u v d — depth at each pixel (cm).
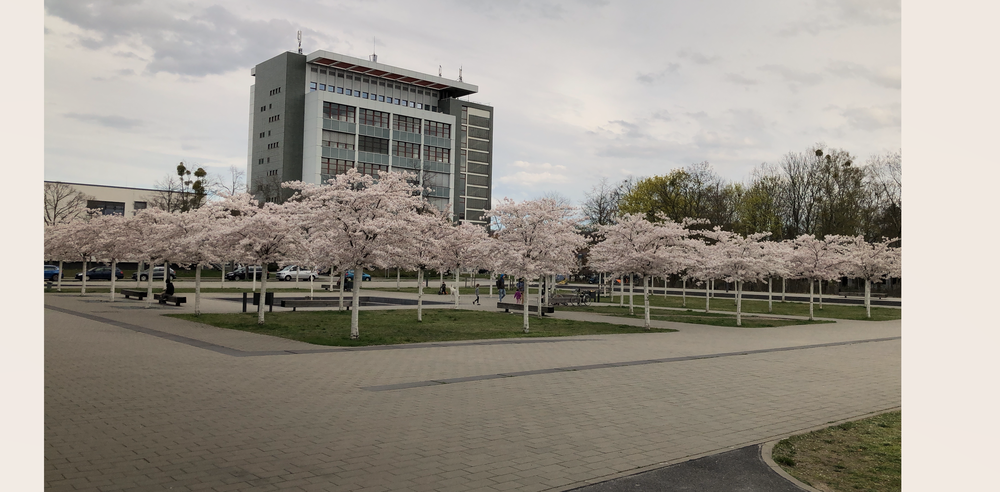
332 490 638
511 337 2192
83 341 1788
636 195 7419
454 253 3158
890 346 2142
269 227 2328
